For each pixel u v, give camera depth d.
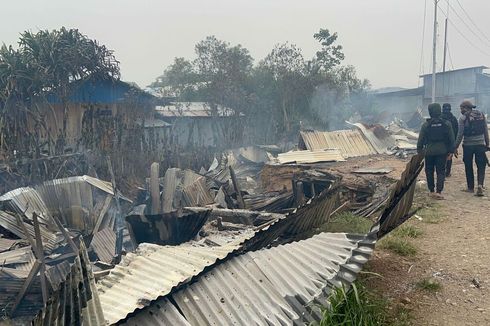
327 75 33.47
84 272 2.75
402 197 4.68
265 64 31.75
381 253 5.61
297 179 10.78
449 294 4.40
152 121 23.58
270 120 29.27
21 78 16.22
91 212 10.78
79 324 2.49
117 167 16.77
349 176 10.96
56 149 16.09
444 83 41.12
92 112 18.47
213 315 3.28
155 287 3.51
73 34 18.22
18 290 7.06
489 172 11.80
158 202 12.05
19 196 10.27
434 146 8.83
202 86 34.19
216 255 4.02
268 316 3.37
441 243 5.98
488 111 39.12
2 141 15.05
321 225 6.30
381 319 3.81
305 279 3.83
